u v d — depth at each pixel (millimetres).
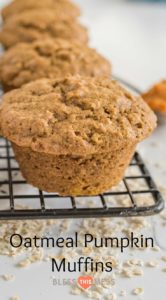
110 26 592
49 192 269
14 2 511
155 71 469
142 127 258
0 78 349
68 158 251
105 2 692
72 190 265
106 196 275
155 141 338
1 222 251
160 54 514
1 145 314
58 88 268
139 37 561
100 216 245
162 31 586
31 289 216
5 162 300
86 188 266
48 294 214
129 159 268
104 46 526
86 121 248
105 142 245
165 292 218
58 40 365
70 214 242
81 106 255
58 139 241
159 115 356
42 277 223
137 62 488
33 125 245
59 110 250
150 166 308
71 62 342
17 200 267
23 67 341
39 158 255
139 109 266
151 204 269
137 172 293
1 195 270
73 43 370
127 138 249
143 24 606
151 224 258
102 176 262
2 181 273
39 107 255
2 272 223
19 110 257
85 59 348
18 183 274
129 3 690
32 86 275
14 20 440
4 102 272
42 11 452
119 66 475
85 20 609
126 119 255
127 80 444
